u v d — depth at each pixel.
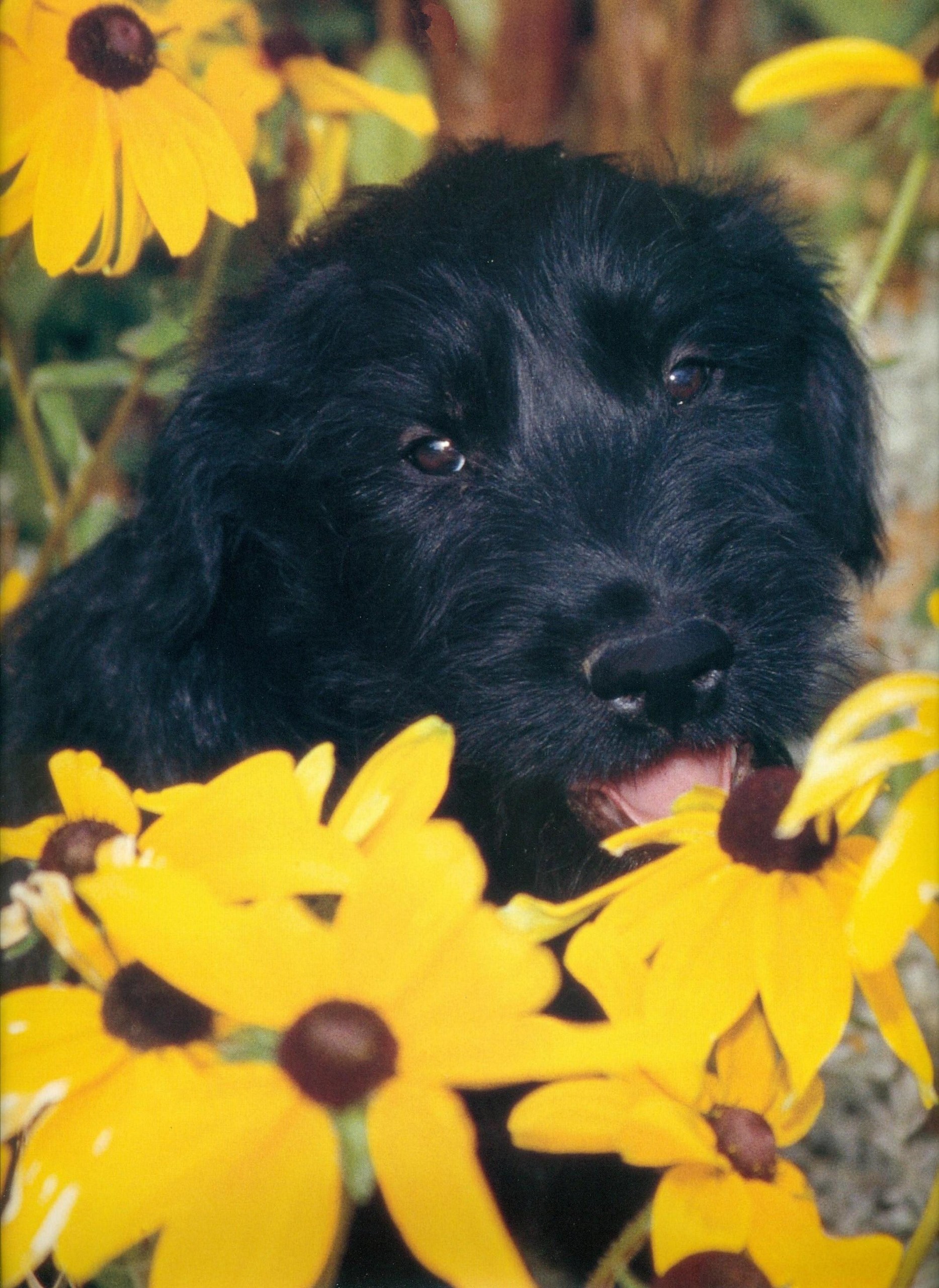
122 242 0.77
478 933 0.66
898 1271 0.68
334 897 0.72
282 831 0.67
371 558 0.87
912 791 0.66
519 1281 0.64
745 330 0.90
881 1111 0.87
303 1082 0.65
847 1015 0.67
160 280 0.95
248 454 0.88
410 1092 0.65
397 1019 0.65
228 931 0.65
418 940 0.66
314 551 0.88
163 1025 0.66
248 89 0.85
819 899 0.68
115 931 0.65
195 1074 0.65
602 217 0.88
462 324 0.86
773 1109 0.70
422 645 0.85
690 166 1.01
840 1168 0.87
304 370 0.88
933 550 1.27
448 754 0.67
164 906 0.65
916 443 1.38
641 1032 0.66
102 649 0.89
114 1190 0.65
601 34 1.45
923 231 1.64
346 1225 0.67
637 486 0.84
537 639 0.82
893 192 1.65
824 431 0.94
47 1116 0.65
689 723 0.81
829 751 0.66
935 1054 0.89
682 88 1.44
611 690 0.81
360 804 0.67
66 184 0.76
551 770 0.82
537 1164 0.80
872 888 0.66
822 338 0.94
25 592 0.98
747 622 0.83
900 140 1.32
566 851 0.84
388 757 0.67
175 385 0.93
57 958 0.75
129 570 0.89
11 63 0.76
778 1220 0.68
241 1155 0.65
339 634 0.87
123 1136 0.65
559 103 1.50
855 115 1.69
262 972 0.65
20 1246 0.65
